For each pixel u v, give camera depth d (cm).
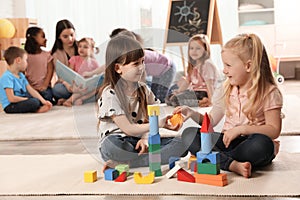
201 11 412
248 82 160
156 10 478
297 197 124
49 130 249
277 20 485
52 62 372
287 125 229
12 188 140
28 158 181
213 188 133
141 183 140
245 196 126
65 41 369
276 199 123
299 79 494
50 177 151
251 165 150
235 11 482
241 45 159
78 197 131
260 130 154
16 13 473
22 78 341
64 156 183
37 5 478
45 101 337
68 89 367
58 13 477
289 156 169
